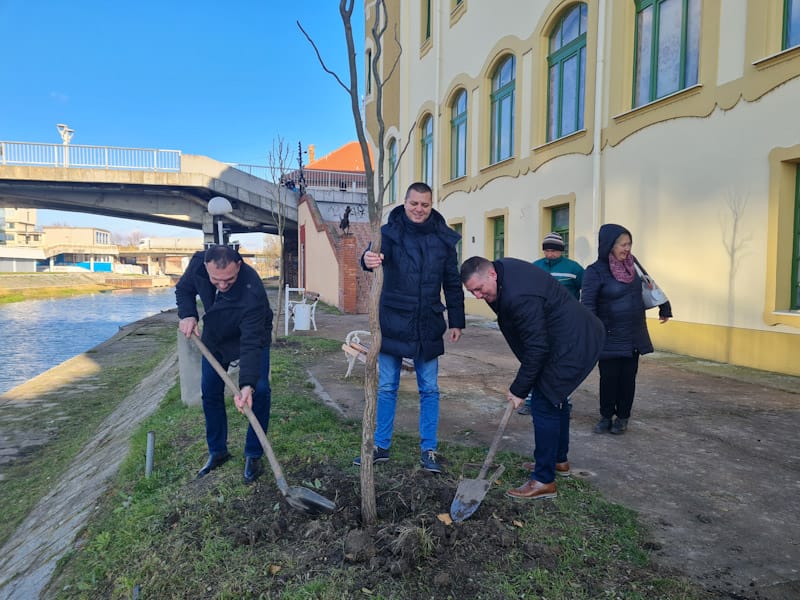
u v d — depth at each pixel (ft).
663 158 26.96
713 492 10.65
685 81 26.22
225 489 10.66
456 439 13.87
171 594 7.87
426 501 9.60
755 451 13.01
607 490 10.72
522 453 12.79
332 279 53.98
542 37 36.42
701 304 25.29
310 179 88.33
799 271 22.24
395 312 11.21
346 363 24.70
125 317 100.37
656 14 27.78
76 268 275.18
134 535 9.70
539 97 36.91
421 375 11.41
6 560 13.48
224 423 12.11
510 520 9.12
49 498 17.26
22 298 148.87
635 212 28.78
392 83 63.00
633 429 14.73
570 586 7.44
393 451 12.47
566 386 9.65
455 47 48.32
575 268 16.21
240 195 83.41
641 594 7.27
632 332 13.57
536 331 9.47
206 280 11.95
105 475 14.66
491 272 9.67
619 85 29.60
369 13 67.15
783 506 10.06
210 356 11.24
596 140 30.91
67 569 9.86
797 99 20.93
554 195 35.35
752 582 7.64
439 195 52.03
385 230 11.38
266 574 7.95
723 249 24.13
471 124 46.03
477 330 36.99
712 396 18.30
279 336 33.01
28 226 333.83
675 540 8.79
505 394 18.92
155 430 15.93
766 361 22.47
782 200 21.84
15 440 25.88
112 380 39.32
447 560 7.97
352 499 9.71
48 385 37.91
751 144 22.71
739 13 23.00
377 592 7.35
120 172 80.18
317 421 14.99
